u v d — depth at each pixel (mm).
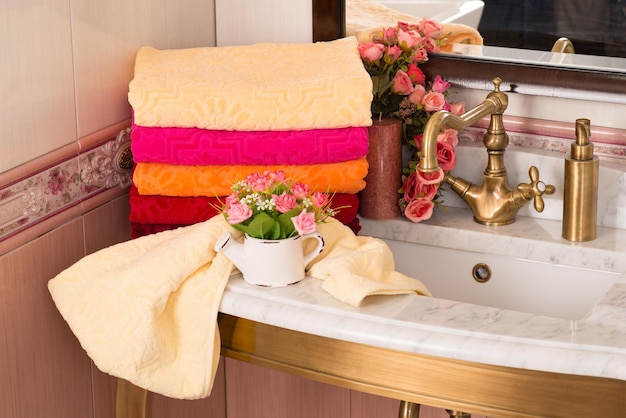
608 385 1192
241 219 1299
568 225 1565
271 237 1332
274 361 1356
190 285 1357
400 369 1267
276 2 1786
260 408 2078
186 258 1349
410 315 1261
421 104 1632
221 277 1346
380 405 1991
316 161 1489
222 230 1375
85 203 1546
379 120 1653
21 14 1350
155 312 1330
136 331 1328
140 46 1637
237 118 1454
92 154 1545
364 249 1389
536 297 1597
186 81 1491
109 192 1608
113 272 1396
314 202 1358
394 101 1656
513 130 1696
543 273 1580
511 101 1683
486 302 1636
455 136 1640
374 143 1625
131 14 1602
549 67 1619
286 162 1491
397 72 1627
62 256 1510
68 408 1571
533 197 1593
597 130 1630
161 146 1485
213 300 1336
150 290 1332
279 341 1342
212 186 1504
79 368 1591
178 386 1355
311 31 1772
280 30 1800
